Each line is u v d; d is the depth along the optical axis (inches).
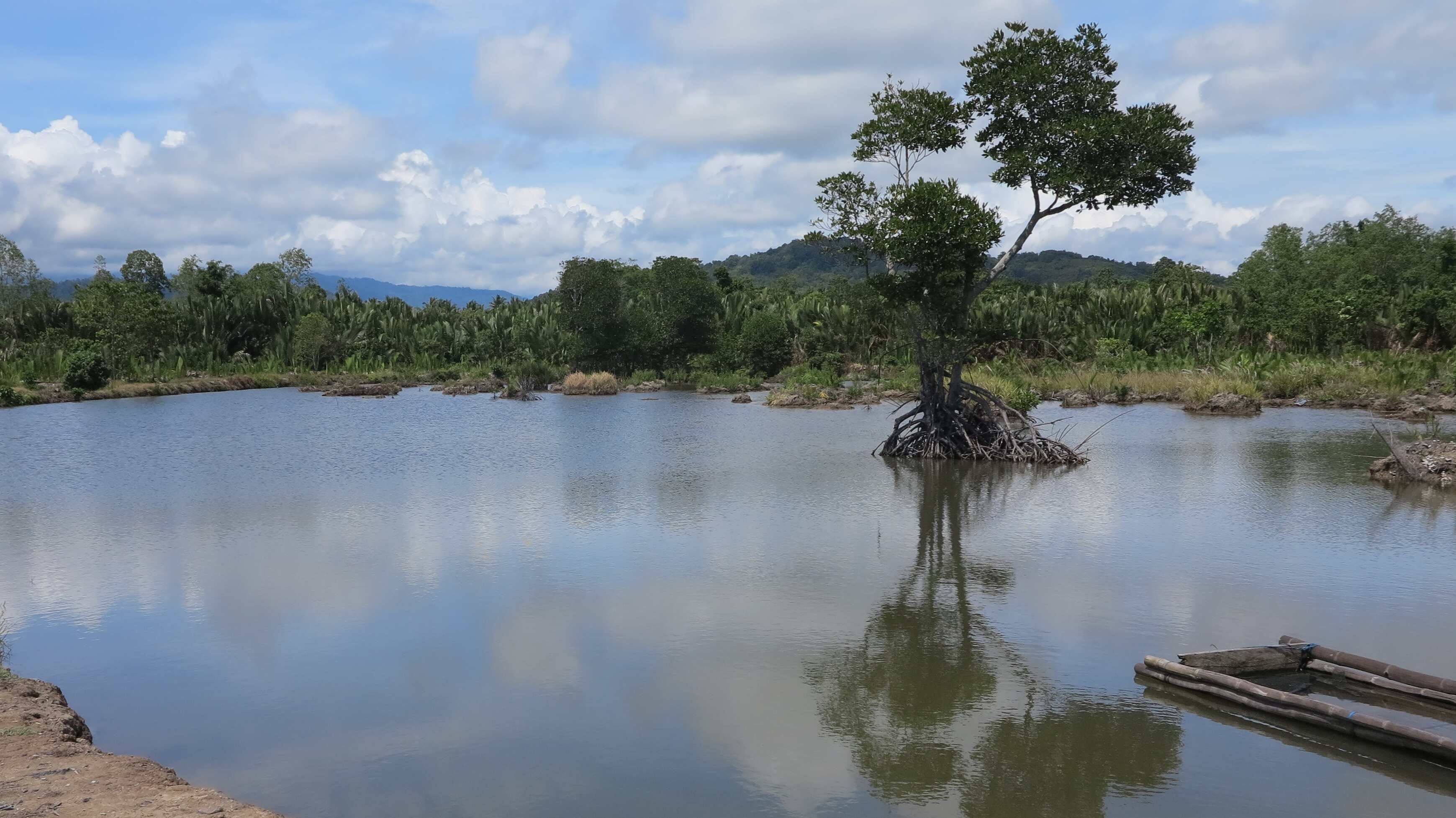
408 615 429.4
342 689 346.9
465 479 808.9
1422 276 2431.1
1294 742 301.0
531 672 362.0
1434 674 346.9
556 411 1526.8
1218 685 328.8
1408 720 308.5
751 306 2566.4
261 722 319.6
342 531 602.5
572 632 407.5
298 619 425.7
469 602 449.4
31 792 226.1
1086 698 336.5
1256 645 384.5
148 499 722.2
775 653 382.0
